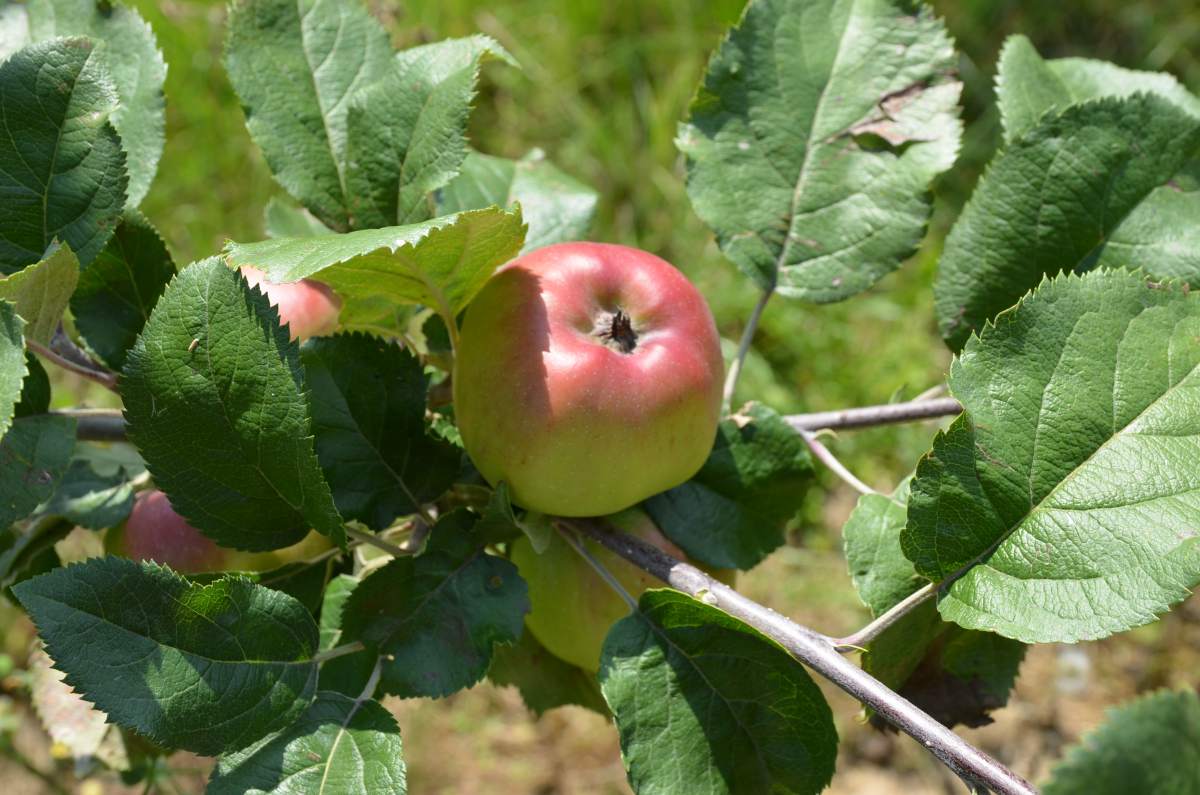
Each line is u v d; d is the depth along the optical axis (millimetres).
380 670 471
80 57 490
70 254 465
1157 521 450
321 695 461
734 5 1464
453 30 1443
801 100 569
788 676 476
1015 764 1198
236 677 447
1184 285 465
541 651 594
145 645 438
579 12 1479
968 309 542
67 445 488
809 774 478
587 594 533
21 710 1082
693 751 473
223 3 1348
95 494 538
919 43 566
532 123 1446
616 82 1479
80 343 535
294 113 545
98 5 538
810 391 1312
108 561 437
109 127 492
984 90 1502
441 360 547
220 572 465
